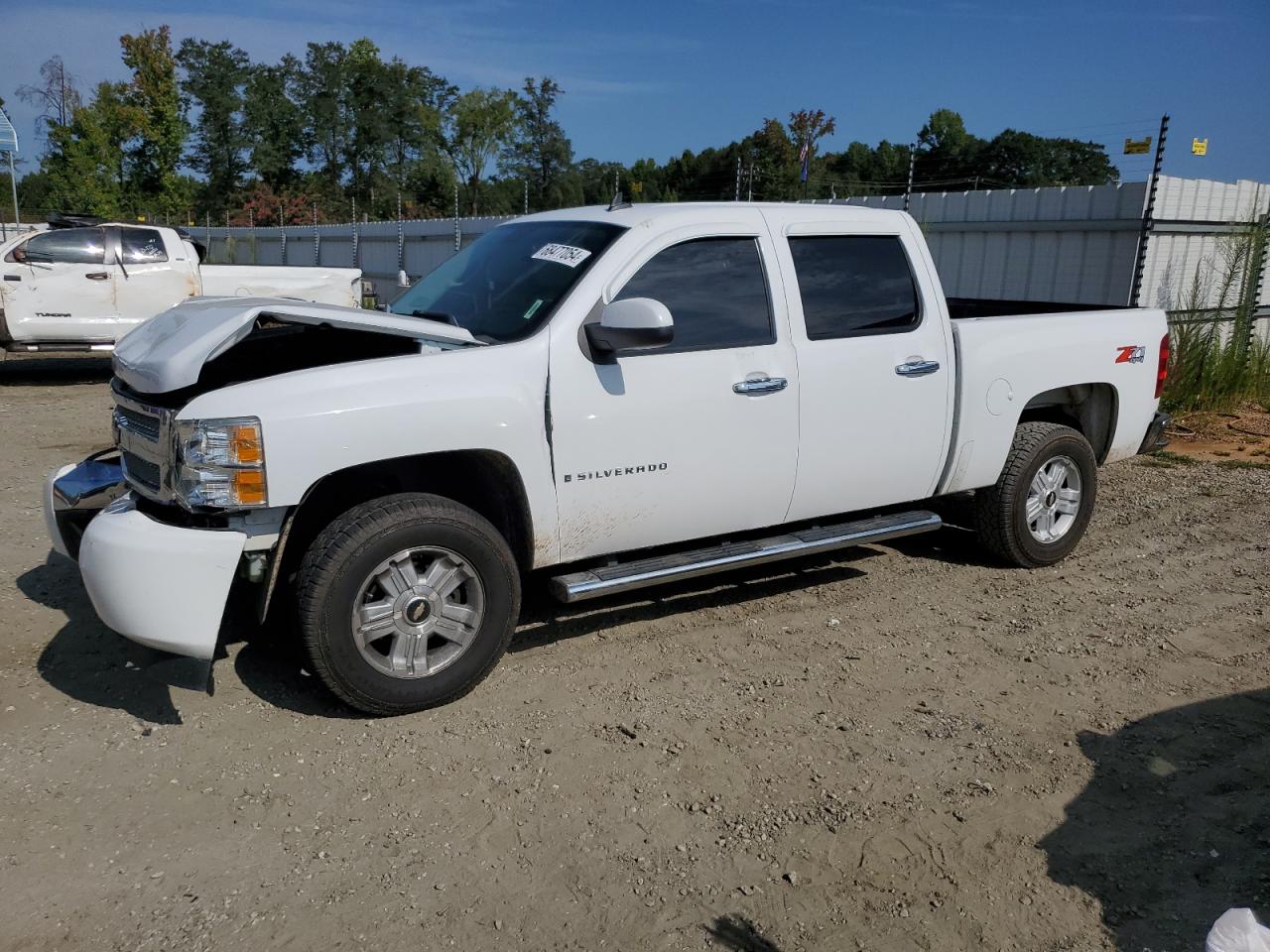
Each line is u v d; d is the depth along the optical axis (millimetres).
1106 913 3023
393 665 3998
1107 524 7113
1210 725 4188
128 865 3111
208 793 3502
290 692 4242
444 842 3281
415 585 3971
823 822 3445
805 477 4938
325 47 69938
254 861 3152
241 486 3643
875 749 3934
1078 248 11680
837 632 5074
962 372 5387
